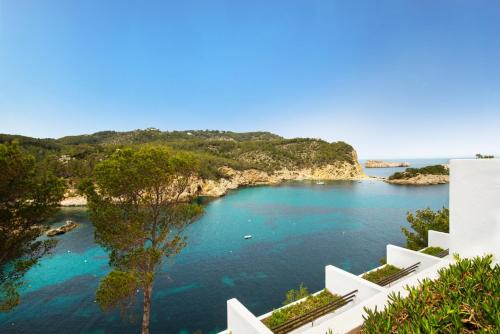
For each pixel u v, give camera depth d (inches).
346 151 6574.8
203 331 857.5
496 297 166.1
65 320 906.1
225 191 3941.9
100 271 1270.9
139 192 551.2
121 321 901.8
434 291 194.9
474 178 292.7
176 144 5629.9
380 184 4825.3
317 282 1187.3
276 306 995.3
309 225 2155.5
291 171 5949.8
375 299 313.1
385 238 1801.2
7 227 417.1
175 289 1123.9
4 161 384.5
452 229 316.2
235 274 1269.7
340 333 269.4
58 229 1856.5
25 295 1063.0
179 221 604.7
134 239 514.0
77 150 3385.8
